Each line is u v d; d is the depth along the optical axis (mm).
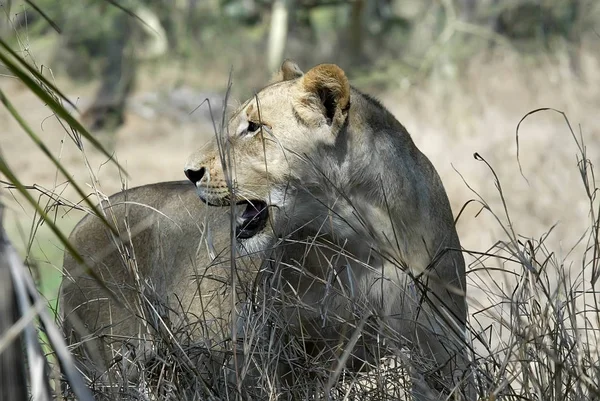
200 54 34562
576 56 25906
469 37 27453
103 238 9680
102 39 33312
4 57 4352
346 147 8242
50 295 12789
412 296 7984
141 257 9531
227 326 8188
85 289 9461
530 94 24844
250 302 7762
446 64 25812
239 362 7695
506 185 18875
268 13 34594
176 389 7426
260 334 7523
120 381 7516
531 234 16562
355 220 8203
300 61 33438
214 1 35406
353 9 30922
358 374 7625
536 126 23438
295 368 7676
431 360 7543
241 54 34594
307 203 8359
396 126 8742
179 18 35156
